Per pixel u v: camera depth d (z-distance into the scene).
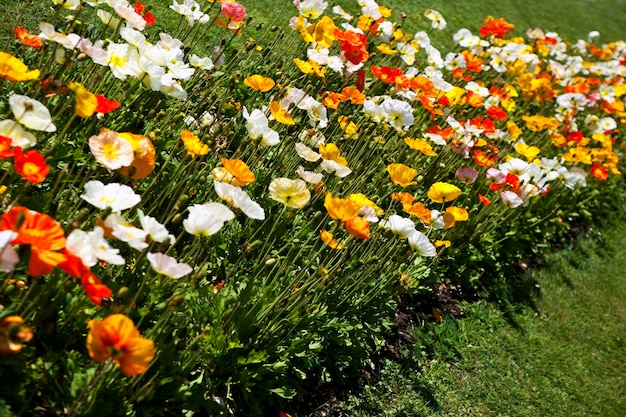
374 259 3.29
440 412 3.78
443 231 4.84
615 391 5.00
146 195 3.04
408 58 5.73
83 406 2.02
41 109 2.17
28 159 1.95
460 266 4.98
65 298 2.26
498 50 7.08
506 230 5.68
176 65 3.20
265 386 2.83
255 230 3.48
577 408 4.58
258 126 3.07
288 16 6.62
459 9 10.96
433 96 4.67
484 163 4.83
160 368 2.25
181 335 2.71
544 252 6.33
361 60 4.42
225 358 2.76
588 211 7.54
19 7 4.17
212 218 2.17
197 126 3.83
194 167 3.12
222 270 3.25
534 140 6.98
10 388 1.95
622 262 7.12
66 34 3.18
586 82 8.16
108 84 3.52
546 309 5.54
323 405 3.26
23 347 2.03
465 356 4.38
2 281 2.16
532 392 4.46
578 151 5.90
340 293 3.38
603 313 5.95
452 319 4.64
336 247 2.92
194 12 4.01
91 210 2.77
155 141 3.13
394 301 3.95
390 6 9.05
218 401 2.73
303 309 3.09
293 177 3.89
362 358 3.59
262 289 2.92
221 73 4.25
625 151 9.23
